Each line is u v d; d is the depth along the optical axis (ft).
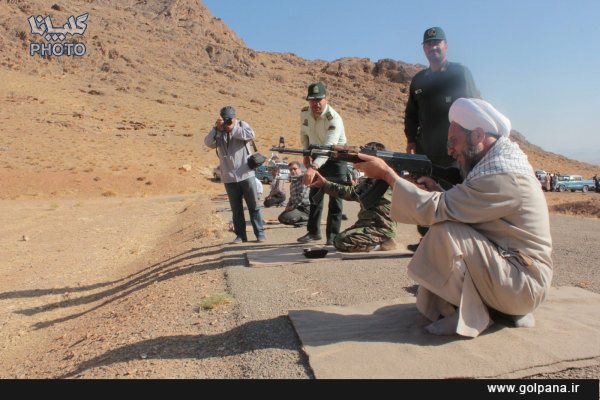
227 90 404.16
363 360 10.41
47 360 15.61
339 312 13.53
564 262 20.39
